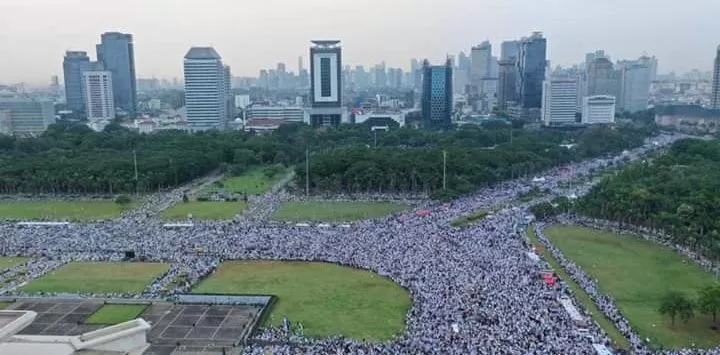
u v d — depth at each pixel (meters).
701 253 191.62
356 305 146.62
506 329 123.94
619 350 117.31
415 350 115.81
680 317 135.38
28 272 173.38
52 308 146.75
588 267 179.75
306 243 196.38
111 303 150.25
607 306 143.00
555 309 135.62
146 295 155.00
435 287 150.88
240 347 124.19
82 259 185.38
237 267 177.12
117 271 174.38
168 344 126.56
